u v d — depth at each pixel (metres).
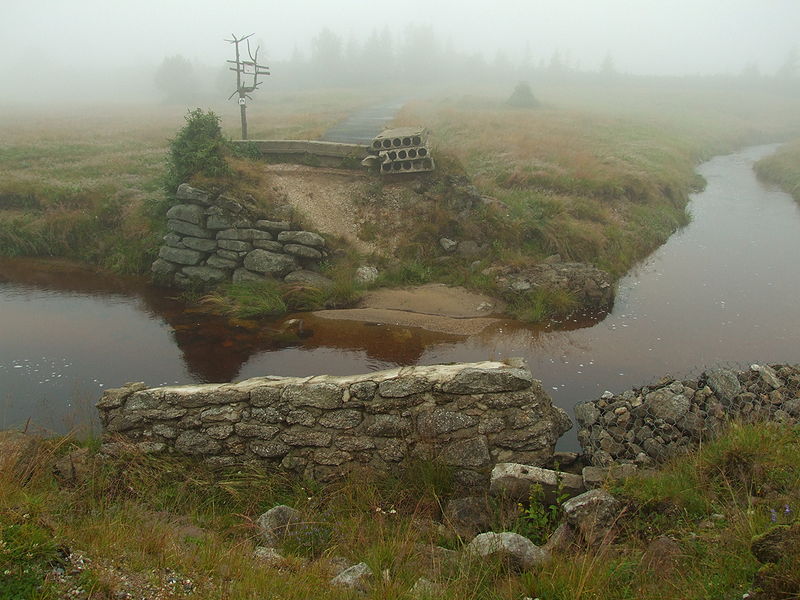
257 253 13.64
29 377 9.88
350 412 5.75
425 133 18.03
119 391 6.14
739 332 11.73
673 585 3.50
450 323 12.00
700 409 6.23
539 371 10.06
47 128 30.48
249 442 5.91
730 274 15.36
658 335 11.58
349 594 3.61
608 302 13.02
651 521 4.52
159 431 5.98
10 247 15.99
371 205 15.57
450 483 5.55
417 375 5.73
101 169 20.25
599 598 3.52
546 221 15.45
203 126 15.01
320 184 16.05
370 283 13.62
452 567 4.01
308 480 5.79
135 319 12.45
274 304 12.74
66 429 8.15
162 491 5.63
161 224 15.79
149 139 27.06
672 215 20.34
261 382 6.09
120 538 4.09
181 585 3.60
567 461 6.23
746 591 3.26
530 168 20.27
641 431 6.14
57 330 11.80
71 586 3.37
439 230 14.98
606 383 9.66
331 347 10.98
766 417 5.91
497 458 5.61
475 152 22.70
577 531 4.47
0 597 3.09
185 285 13.98
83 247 16.06
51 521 4.13
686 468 5.13
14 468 5.25
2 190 17.16
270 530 4.71
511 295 12.98
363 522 5.05
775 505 4.20
